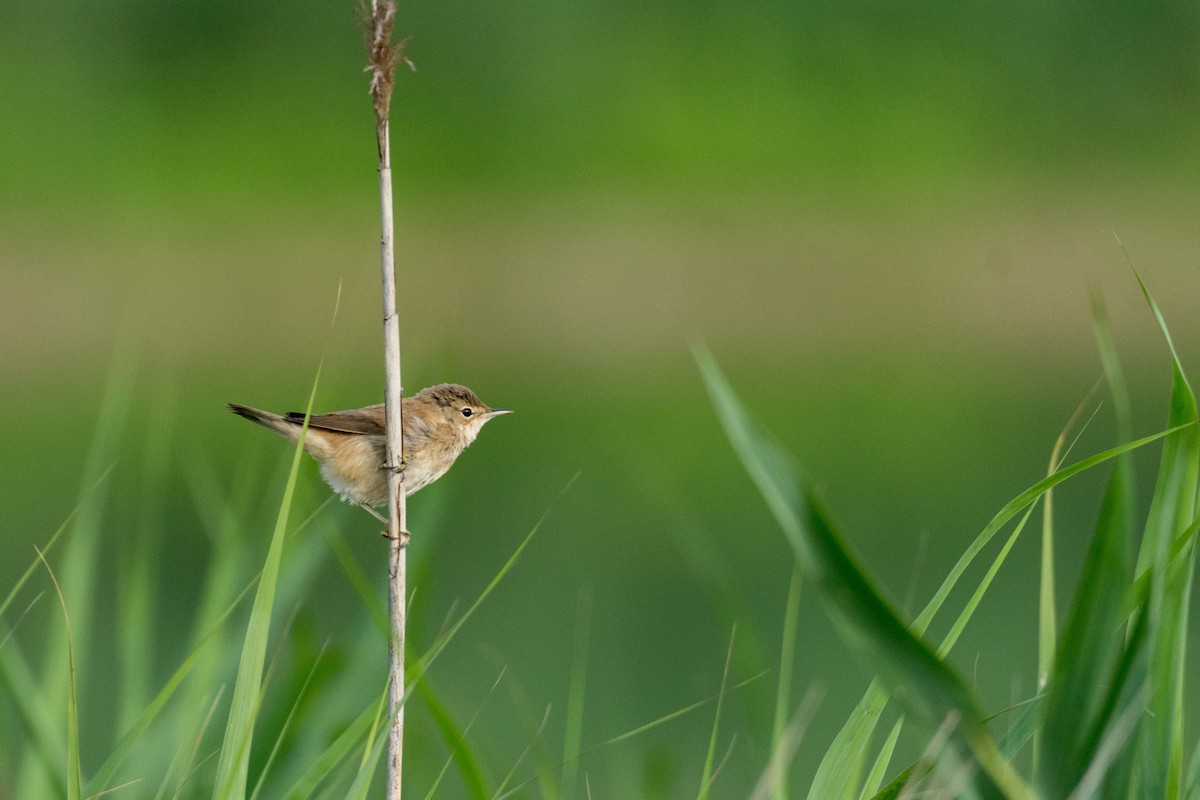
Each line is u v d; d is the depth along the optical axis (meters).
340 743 4.26
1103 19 31.53
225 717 4.98
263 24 30.97
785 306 24.72
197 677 4.93
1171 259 25.05
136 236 25.11
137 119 28.83
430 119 29.62
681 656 10.16
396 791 4.32
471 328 24.11
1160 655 3.75
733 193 27.45
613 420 18.80
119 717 5.01
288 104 29.59
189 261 24.48
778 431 17.56
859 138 29.39
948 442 16.84
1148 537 3.93
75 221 25.47
